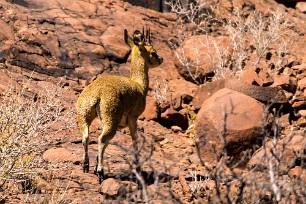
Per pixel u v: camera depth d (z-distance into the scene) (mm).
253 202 23078
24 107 33781
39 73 44719
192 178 32062
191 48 50000
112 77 32594
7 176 27891
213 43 49969
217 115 35500
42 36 47281
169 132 41125
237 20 58125
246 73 45000
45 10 50688
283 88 45156
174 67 50500
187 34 55094
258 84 44688
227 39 51625
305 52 55219
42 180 29531
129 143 38000
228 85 41469
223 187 30312
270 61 51625
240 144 34812
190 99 44969
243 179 23797
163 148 38375
